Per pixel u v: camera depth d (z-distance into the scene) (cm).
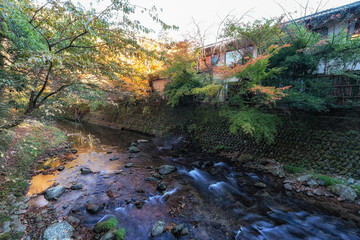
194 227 444
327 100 707
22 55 367
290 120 842
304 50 782
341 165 659
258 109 879
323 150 717
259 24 854
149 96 1591
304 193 598
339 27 862
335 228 446
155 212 499
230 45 1117
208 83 1024
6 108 430
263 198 582
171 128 1440
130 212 495
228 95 1059
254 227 450
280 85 830
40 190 595
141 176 732
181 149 1125
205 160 934
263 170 773
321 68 821
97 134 1572
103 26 326
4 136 459
